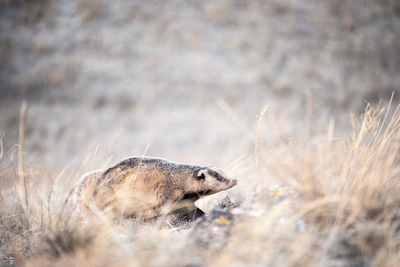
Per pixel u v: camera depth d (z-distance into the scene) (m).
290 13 65.56
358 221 10.69
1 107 54.19
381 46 58.53
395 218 10.91
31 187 16.17
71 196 13.98
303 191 12.52
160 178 14.27
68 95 56.91
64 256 10.88
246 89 54.09
